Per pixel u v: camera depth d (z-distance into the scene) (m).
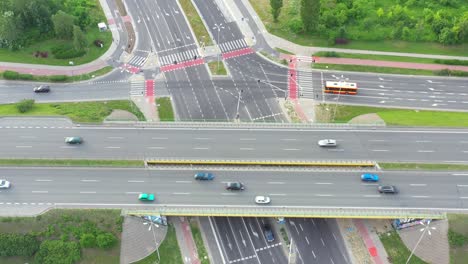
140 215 119.81
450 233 116.25
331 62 168.62
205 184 125.44
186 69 167.25
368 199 121.75
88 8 186.62
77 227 117.75
